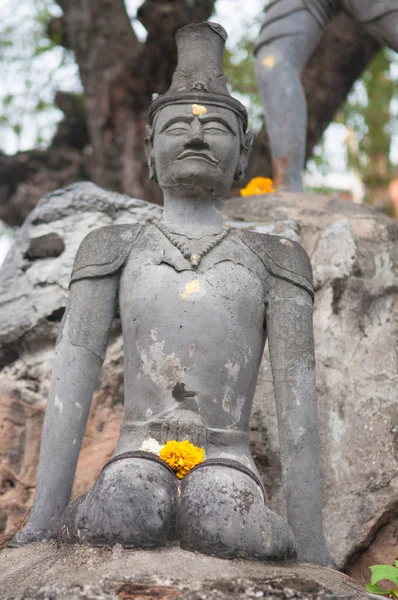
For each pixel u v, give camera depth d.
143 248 4.99
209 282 4.83
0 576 4.14
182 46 5.36
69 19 10.49
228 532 4.02
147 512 4.05
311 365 4.88
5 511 5.94
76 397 4.82
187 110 5.16
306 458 4.72
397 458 5.58
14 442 6.10
